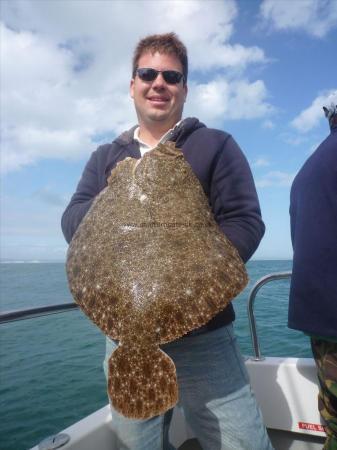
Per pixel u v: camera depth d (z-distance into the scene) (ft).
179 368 7.07
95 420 8.80
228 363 7.11
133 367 5.55
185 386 7.11
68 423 18.33
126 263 5.81
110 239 6.10
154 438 7.27
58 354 30.22
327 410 7.81
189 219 6.26
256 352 11.41
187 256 5.89
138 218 6.18
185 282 5.74
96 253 6.11
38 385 23.26
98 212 6.51
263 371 10.99
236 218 6.93
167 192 6.44
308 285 7.55
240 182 7.17
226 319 7.16
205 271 5.85
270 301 46.68
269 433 11.04
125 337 5.60
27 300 73.26
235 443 6.85
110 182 6.79
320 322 7.34
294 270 7.98
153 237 6.00
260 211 7.14
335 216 7.41
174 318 5.63
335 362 7.41
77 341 34.65
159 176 6.55
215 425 7.00
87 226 6.51
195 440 10.90
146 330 5.57
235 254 6.26
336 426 7.66
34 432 17.56
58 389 22.49
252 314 11.36
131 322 5.58
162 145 6.97
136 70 8.58
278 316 37.93
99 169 8.59
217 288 5.87
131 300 5.61
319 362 7.77
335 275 7.26
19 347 33.14
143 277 5.69
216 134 7.64
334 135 8.04
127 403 5.45
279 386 10.78
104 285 5.83
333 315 7.20
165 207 6.30
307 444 10.61
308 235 7.73
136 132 8.61
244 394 7.10
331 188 7.55
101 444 8.53
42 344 33.99
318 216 7.63
